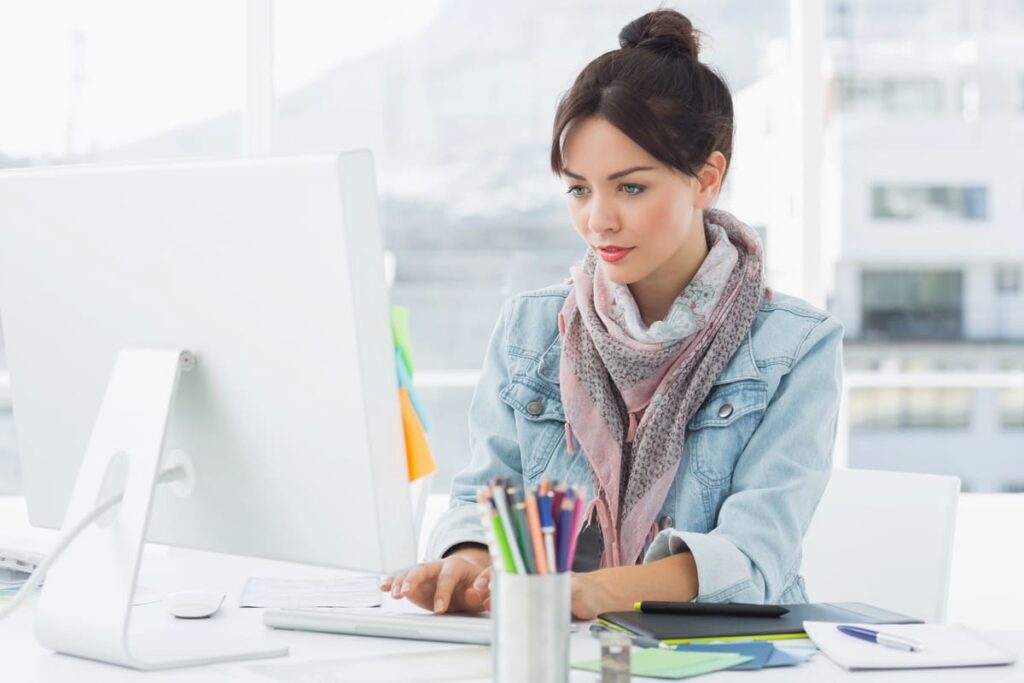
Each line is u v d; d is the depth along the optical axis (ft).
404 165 13.00
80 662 4.33
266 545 4.29
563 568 3.70
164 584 5.67
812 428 5.69
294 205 3.97
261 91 12.30
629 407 6.07
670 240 5.61
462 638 4.53
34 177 4.56
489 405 6.44
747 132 12.67
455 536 5.34
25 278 4.66
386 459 4.06
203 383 4.28
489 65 12.92
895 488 6.40
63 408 4.69
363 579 5.66
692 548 4.99
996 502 12.70
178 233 4.23
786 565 5.30
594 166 5.50
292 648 4.49
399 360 4.14
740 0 12.62
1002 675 4.07
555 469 6.18
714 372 5.87
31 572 5.58
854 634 4.45
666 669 4.03
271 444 4.19
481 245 13.28
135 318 4.40
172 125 12.57
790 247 12.67
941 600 6.19
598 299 6.09
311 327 4.02
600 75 5.55
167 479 4.40
